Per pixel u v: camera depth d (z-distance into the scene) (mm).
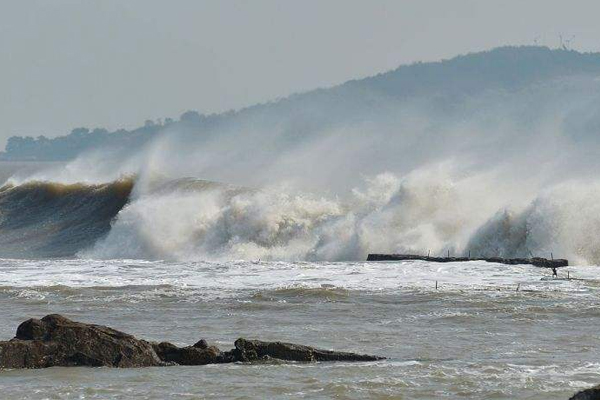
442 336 89750
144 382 72875
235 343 80188
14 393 70125
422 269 130000
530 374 74000
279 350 79375
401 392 69500
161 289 117750
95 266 141375
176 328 95938
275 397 68812
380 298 108938
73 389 71062
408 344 86438
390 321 97312
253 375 74625
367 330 93125
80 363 77875
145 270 135250
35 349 77625
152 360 78375
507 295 108125
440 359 80000
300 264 138125
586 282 116000
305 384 71875
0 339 91062
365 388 70562
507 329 92250
